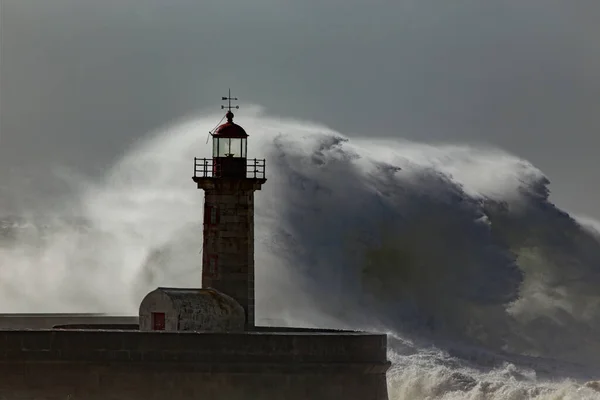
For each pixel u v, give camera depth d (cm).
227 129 11294
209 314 10462
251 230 11219
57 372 9500
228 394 9556
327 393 9788
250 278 11181
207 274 11150
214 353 9556
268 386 9638
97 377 9488
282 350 9681
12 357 9512
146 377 9488
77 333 9512
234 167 11206
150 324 10438
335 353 9844
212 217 11162
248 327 11138
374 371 10050
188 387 9506
